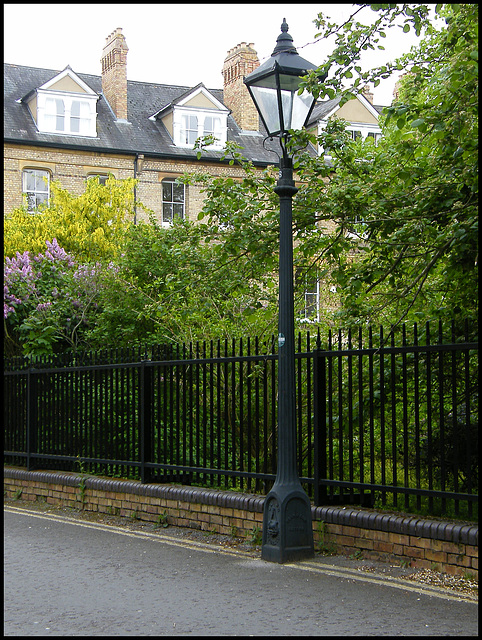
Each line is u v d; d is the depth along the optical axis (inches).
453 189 319.9
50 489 437.1
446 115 292.7
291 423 291.4
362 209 340.5
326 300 458.0
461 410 325.4
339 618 211.3
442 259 339.0
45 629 205.8
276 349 383.2
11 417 489.1
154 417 384.8
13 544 324.5
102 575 266.5
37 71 1250.0
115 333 605.9
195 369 377.7
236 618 213.2
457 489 263.1
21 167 1112.2
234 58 1320.1
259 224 352.8
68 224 855.1
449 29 313.7
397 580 251.8
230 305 465.7
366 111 1258.0
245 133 1291.8
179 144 1222.9
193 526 348.8
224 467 350.6
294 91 302.8
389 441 375.2
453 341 267.0
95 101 1177.4
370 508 293.4
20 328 615.5
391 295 357.1
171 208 1200.2
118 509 390.0
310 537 287.6
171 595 238.7
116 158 1162.6
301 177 362.3
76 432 432.5
